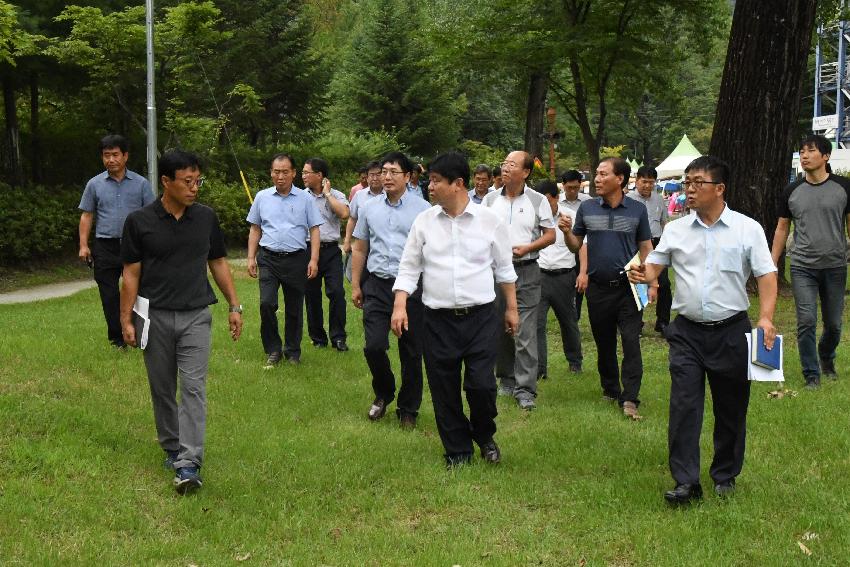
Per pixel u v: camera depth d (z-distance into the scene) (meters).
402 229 6.34
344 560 4.01
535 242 6.82
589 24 17.28
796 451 5.59
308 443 5.70
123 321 4.85
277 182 8.01
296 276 8.08
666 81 19.11
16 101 20.78
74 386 6.62
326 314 11.67
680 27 18.55
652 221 10.62
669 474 5.21
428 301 5.22
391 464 5.34
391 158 6.34
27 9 17.50
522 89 23.56
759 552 4.05
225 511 4.55
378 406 6.60
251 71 26.81
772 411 6.51
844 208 7.15
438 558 4.00
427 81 37.75
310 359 8.55
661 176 37.84
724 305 4.60
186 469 4.71
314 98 29.47
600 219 6.77
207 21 20.11
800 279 7.32
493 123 49.31
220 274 5.12
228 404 6.61
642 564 3.99
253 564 3.97
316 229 8.12
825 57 34.88
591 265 6.80
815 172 7.21
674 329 4.79
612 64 17.67
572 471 5.31
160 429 5.08
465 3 25.33
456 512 4.66
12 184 18.78
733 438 4.75
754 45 11.27
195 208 4.89
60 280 16.45
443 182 5.14
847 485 4.92
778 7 11.16
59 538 4.11
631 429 6.21
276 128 29.19
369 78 38.00
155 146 16.66
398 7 38.22
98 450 5.24
